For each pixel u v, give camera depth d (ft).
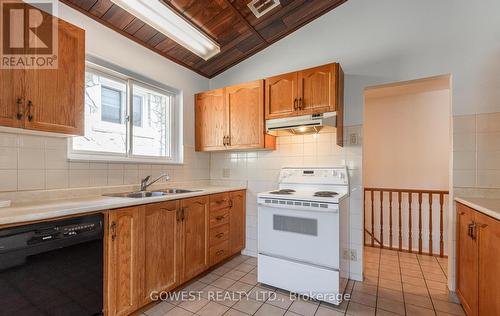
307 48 8.55
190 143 9.68
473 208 5.01
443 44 6.56
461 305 5.99
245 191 9.72
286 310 5.85
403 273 7.93
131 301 5.28
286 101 7.70
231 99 8.86
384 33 7.30
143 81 8.04
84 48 5.57
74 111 5.33
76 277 4.42
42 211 4.13
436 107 10.77
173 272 6.35
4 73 4.30
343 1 7.89
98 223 4.75
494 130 6.04
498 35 6.05
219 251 8.18
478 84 6.20
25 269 3.84
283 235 6.76
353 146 7.66
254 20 7.80
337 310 5.85
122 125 7.60
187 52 8.64
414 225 10.55
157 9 6.02
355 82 7.68
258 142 8.23
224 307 5.96
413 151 11.14
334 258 6.07
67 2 5.95
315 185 7.96
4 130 4.87
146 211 5.66
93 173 6.59
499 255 3.91
